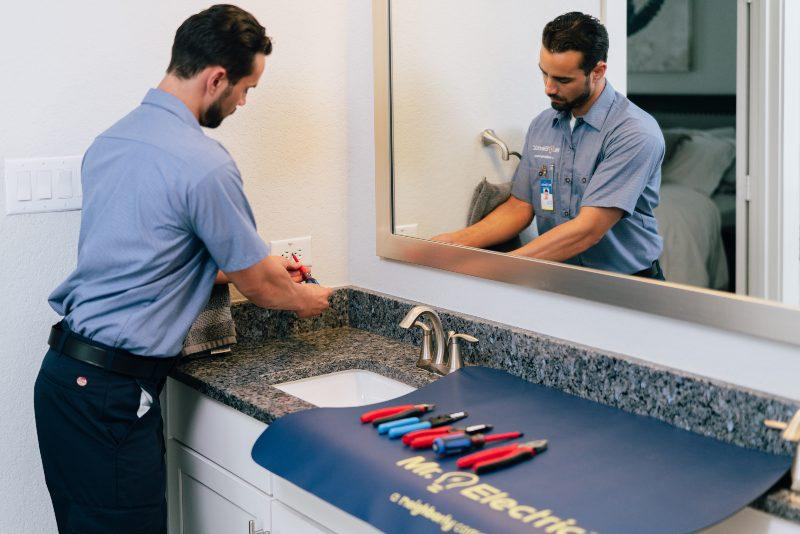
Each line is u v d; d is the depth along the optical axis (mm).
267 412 1762
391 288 2260
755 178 1470
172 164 1729
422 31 2047
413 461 1512
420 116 2080
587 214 1750
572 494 1378
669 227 1607
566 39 1728
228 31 1764
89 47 1993
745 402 1518
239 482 1910
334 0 2250
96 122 2027
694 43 1521
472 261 2002
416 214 2135
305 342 2225
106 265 1793
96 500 1848
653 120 1604
